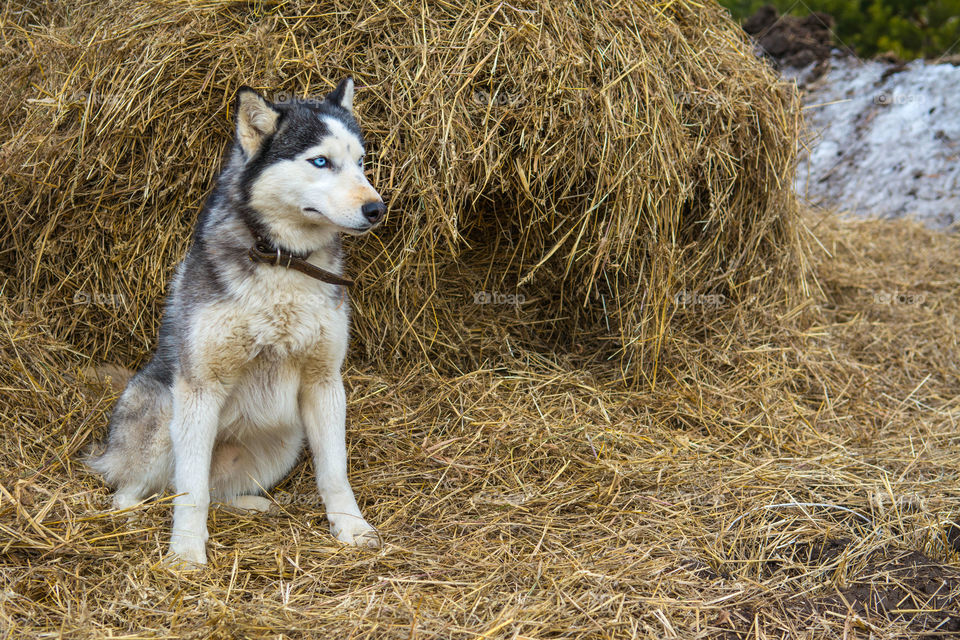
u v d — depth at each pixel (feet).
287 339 9.71
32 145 12.67
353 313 13.57
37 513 9.36
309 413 10.30
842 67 27.61
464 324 14.70
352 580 8.82
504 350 14.57
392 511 10.55
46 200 12.88
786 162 14.96
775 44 29.07
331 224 9.35
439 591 8.54
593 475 11.28
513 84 12.56
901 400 14.25
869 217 22.75
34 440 11.34
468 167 12.44
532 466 11.58
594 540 9.70
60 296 13.26
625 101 12.89
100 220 12.86
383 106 12.49
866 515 10.27
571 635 7.79
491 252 14.90
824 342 15.37
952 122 24.56
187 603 8.28
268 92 12.28
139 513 9.93
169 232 12.80
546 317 15.33
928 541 9.71
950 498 10.66
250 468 10.96
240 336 9.48
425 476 11.24
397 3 12.74
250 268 9.46
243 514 10.47
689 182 13.67
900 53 29.60
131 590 8.39
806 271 16.52
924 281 18.44
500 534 9.84
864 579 8.89
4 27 14.40
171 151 12.51
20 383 12.09
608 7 13.58
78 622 7.75
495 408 12.84
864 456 12.07
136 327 13.17
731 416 13.19
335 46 12.63
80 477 10.75
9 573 8.41
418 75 12.26
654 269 13.57
